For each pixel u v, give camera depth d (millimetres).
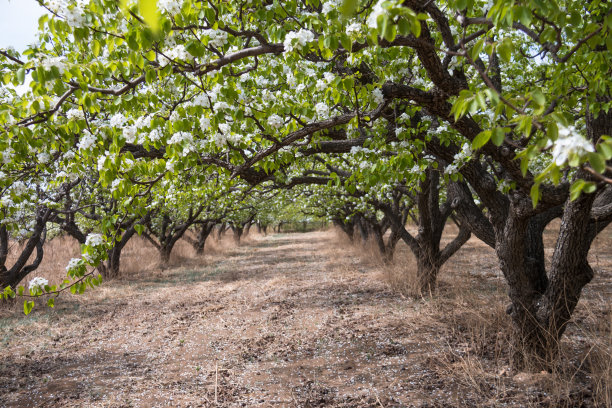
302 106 2766
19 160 2467
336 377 4160
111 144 2445
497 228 3736
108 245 2648
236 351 5125
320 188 9703
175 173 2582
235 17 2600
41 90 1933
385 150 3033
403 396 3613
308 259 14477
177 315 7098
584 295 6297
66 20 1750
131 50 1915
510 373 3777
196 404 3762
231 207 12398
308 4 2721
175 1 1719
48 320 6902
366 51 2871
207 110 2545
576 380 3516
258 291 8781
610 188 3361
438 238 7172
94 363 5004
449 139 3277
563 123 1146
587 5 2762
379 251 11203
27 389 4285
